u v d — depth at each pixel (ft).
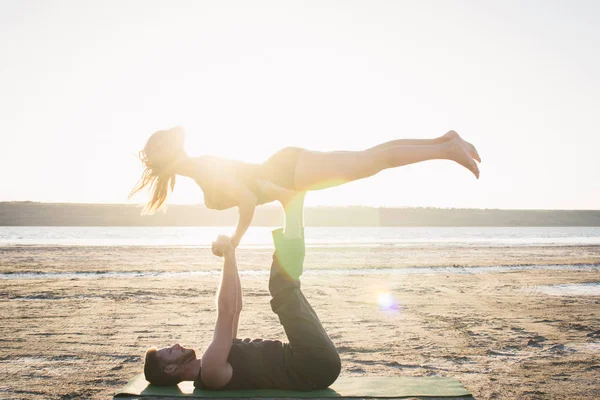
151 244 130.52
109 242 140.77
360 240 170.09
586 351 26.71
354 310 38.81
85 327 32.65
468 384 21.02
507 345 27.96
